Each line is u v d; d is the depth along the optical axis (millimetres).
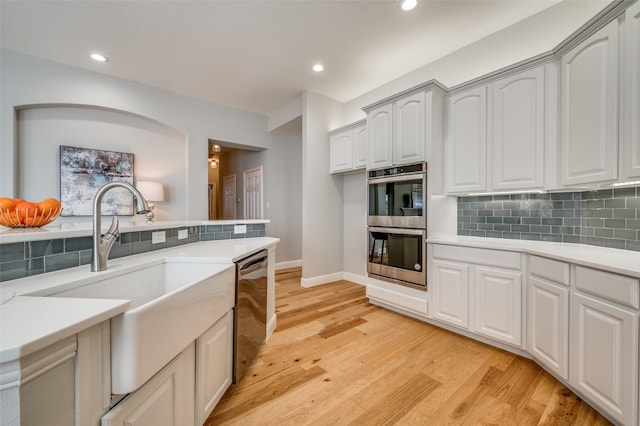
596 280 1330
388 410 1404
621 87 1438
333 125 4023
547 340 1644
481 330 2070
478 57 2605
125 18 2287
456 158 2443
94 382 677
